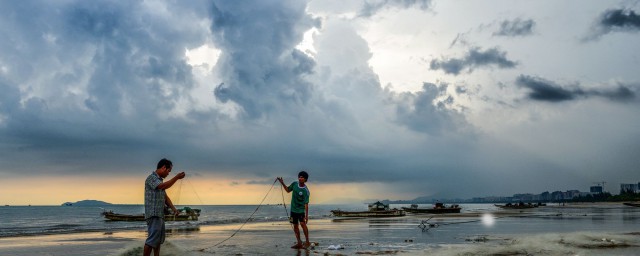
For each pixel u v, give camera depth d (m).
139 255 8.64
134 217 47.78
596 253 8.44
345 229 18.67
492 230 17.11
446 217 34.84
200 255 8.97
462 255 8.48
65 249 10.95
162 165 7.19
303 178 10.87
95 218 78.94
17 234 17.86
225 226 23.42
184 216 33.84
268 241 12.43
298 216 10.73
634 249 9.05
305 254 9.19
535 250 8.86
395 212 43.47
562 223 22.52
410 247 10.40
